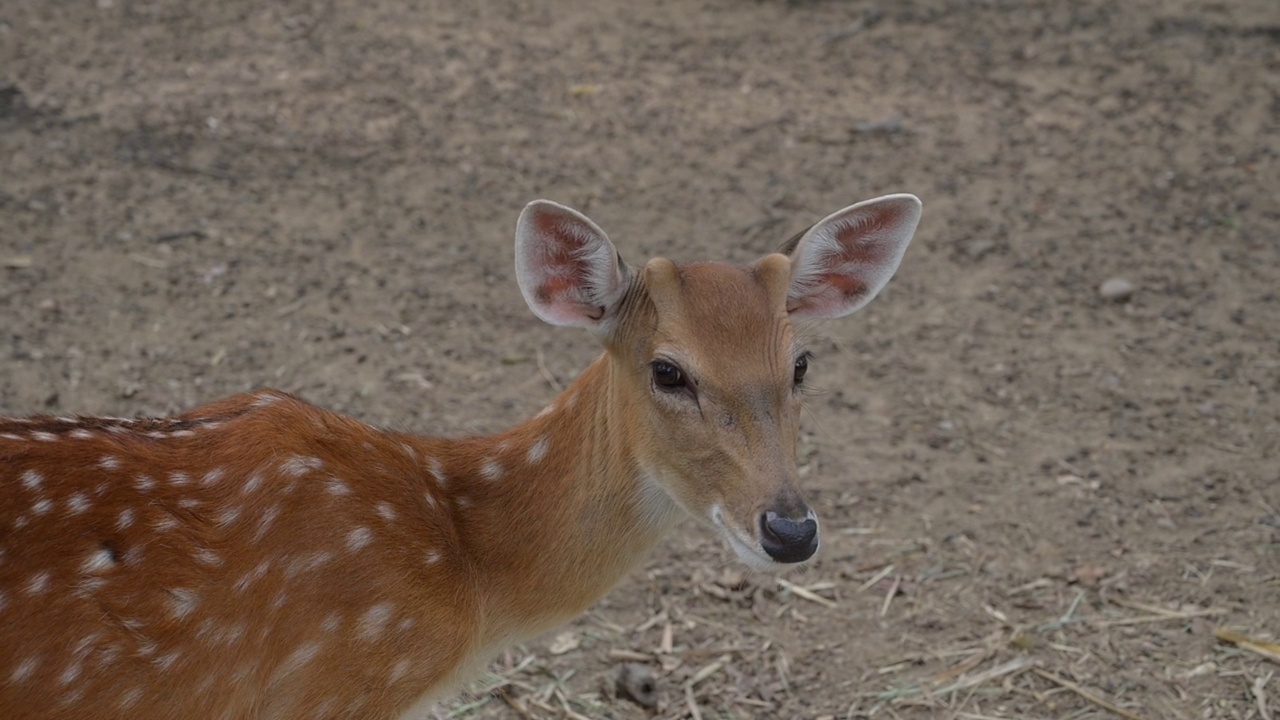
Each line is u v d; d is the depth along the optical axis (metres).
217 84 15.35
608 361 6.36
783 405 5.97
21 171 13.30
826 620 8.66
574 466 6.36
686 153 14.65
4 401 10.08
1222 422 10.57
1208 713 7.85
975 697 8.03
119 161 13.66
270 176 13.71
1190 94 15.89
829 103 15.79
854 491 9.82
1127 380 11.14
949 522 9.52
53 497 5.29
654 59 16.73
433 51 16.58
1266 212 13.59
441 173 14.02
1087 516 9.55
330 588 5.69
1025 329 11.88
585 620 8.66
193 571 5.42
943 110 15.64
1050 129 15.24
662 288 5.99
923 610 8.73
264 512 5.63
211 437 5.79
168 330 11.21
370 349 11.23
